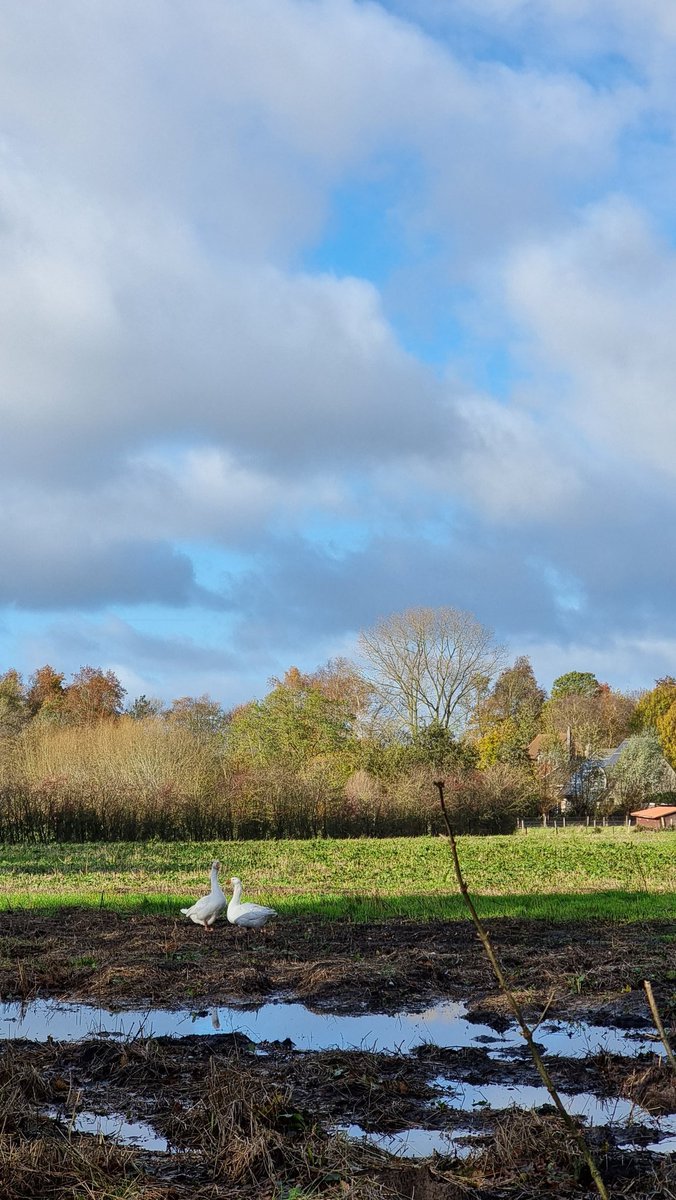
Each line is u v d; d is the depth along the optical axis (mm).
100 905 21031
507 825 58281
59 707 96188
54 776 46312
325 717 70625
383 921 18688
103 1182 7031
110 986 13445
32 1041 10773
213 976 13867
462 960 14820
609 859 34625
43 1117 8320
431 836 53188
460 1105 8891
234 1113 8109
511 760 75500
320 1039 11094
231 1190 6965
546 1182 7090
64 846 41156
